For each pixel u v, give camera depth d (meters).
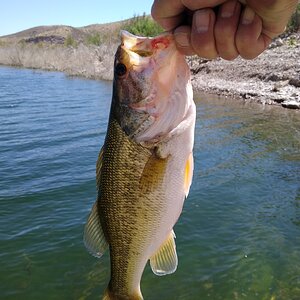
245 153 1.42
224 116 2.08
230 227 0.87
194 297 0.66
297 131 1.72
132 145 0.30
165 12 0.25
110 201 0.32
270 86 2.74
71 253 0.79
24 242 0.83
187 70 0.29
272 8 0.22
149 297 0.66
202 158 1.37
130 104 0.30
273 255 0.76
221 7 0.23
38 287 0.69
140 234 0.31
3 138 1.74
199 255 0.77
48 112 2.39
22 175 1.25
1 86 3.72
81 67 5.00
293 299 0.65
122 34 0.30
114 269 0.33
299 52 3.15
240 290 0.67
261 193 1.06
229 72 3.29
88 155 1.47
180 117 0.29
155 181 0.30
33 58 6.49
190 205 0.98
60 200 1.05
